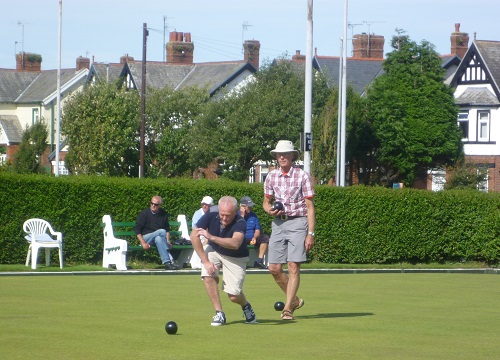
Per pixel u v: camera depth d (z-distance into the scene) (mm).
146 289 18703
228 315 14211
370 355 10469
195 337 11688
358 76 72438
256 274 23766
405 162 56625
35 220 24453
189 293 17844
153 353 10422
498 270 27203
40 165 66125
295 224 13625
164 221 24703
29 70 93562
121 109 63062
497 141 63812
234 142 56750
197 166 60031
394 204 29047
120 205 26062
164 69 78312
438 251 29531
